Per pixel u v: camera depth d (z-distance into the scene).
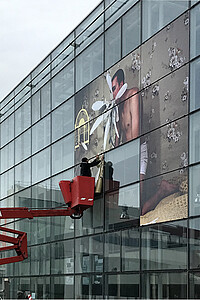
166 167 20.61
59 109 30.03
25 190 33.88
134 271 22.08
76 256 26.83
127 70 23.73
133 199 22.59
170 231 20.06
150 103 21.94
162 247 20.47
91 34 27.19
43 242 30.56
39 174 32.06
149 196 21.52
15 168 35.81
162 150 20.94
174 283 19.62
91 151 26.31
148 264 21.23
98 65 26.27
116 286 23.23
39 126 32.50
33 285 31.22
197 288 18.44
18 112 35.91
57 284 28.45
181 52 20.31
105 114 25.31
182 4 20.47
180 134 20.00
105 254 24.30
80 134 27.48
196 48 19.52
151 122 21.75
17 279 33.38
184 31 20.23
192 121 19.42
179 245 19.53
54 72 30.94
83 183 24.64
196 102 19.30
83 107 27.38
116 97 24.45
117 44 24.72
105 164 25.00
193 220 18.95
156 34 21.89
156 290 20.59
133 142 22.89
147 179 21.72
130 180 22.94
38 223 31.42
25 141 34.44
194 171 19.12
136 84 23.00
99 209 25.19
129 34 23.81
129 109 23.36
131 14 23.80
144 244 21.61
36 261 31.17
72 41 28.92
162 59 21.39
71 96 28.73
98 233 25.06
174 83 20.56
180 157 19.89
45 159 31.39
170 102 20.69
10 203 36.31
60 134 29.72
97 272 24.81
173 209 20.05
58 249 28.75
